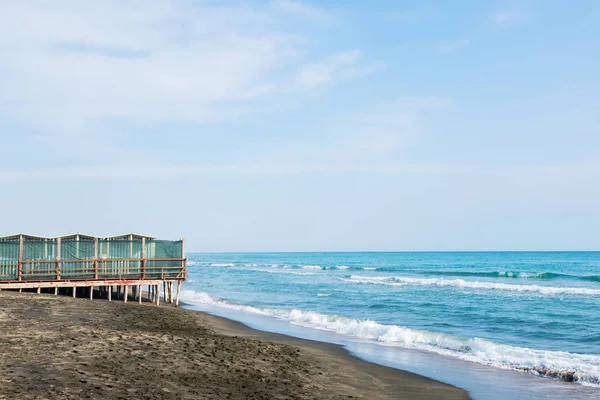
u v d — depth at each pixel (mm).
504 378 15234
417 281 60125
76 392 9359
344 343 20641
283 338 21281
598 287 51312
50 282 27234
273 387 11562
